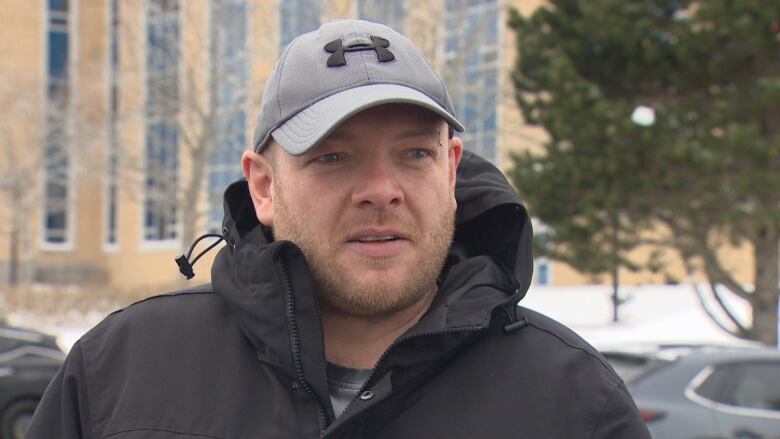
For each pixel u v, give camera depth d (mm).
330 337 1728
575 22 10680
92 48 29281
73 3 34531
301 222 1633
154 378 1680
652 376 5625
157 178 18266
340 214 1609
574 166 10352
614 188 10172
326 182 1613
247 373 1665
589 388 1602
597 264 11094
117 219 36531
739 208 10375
